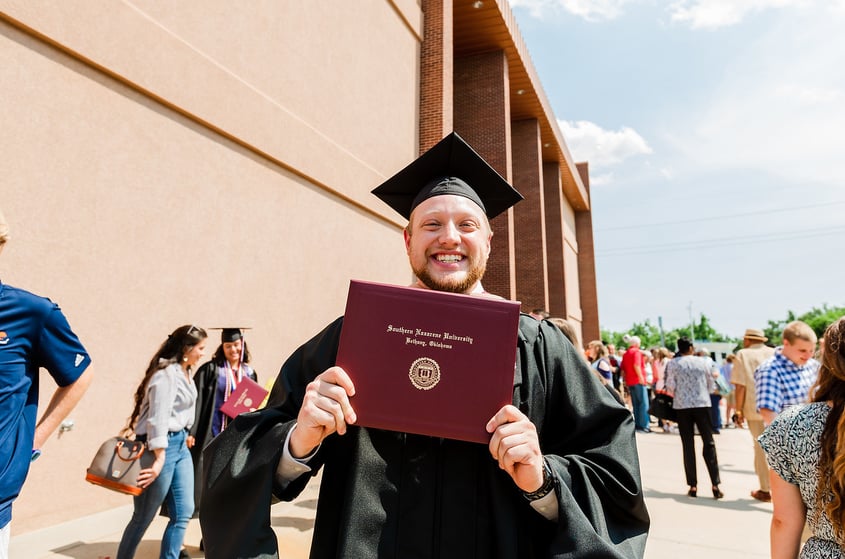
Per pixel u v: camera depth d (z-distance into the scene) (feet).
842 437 5.34
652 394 44.65
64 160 13.98
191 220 17.92
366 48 30.76
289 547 12.99
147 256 16.17
